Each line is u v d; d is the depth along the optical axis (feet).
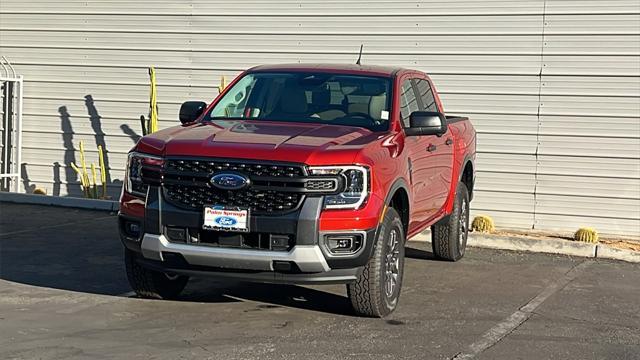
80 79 45.29
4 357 19.24
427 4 39.68
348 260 21.71
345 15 40.88
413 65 40.06
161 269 22.59
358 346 20.86
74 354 19.57
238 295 26.20
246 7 42.32
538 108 38.58
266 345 20.74
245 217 21.39
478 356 20.39
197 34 43.14
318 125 24.99
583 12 37.65
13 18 46.09
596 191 38.19
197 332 21.75
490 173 39.40
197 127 24.59
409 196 25.03
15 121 45.96
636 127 37.45
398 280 24.17
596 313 25.22
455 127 32.01
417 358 20.04
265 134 23.30
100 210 42.11
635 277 30.94
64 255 31.42
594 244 34.94
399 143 24.79
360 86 26.68
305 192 21.35
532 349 21.17
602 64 37.63
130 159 23.40
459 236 32.73
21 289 26.08
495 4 38.75
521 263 33.04
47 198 43.27
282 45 41.93
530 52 38.45
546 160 38.68
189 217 21.80
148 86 44.27
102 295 25.55
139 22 44.01
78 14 44.98
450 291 27.68
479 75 39.22
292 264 21.36
